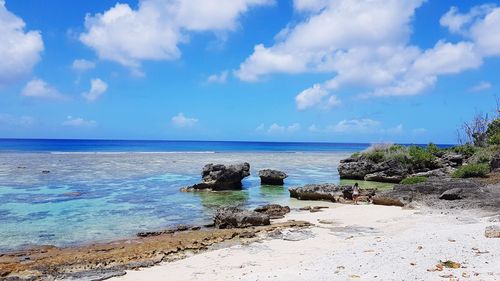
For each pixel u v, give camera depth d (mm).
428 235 16281
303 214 26078
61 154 89875
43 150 110875
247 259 15898
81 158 77000
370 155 49375
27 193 34094
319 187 33281
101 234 21453
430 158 47125
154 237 20734
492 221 20531
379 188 39750
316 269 12641
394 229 20297
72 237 20812
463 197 26766
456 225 19875
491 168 39312
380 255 13688
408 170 46656
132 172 51969
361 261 13125
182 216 26375
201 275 14031
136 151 116750
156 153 104562
